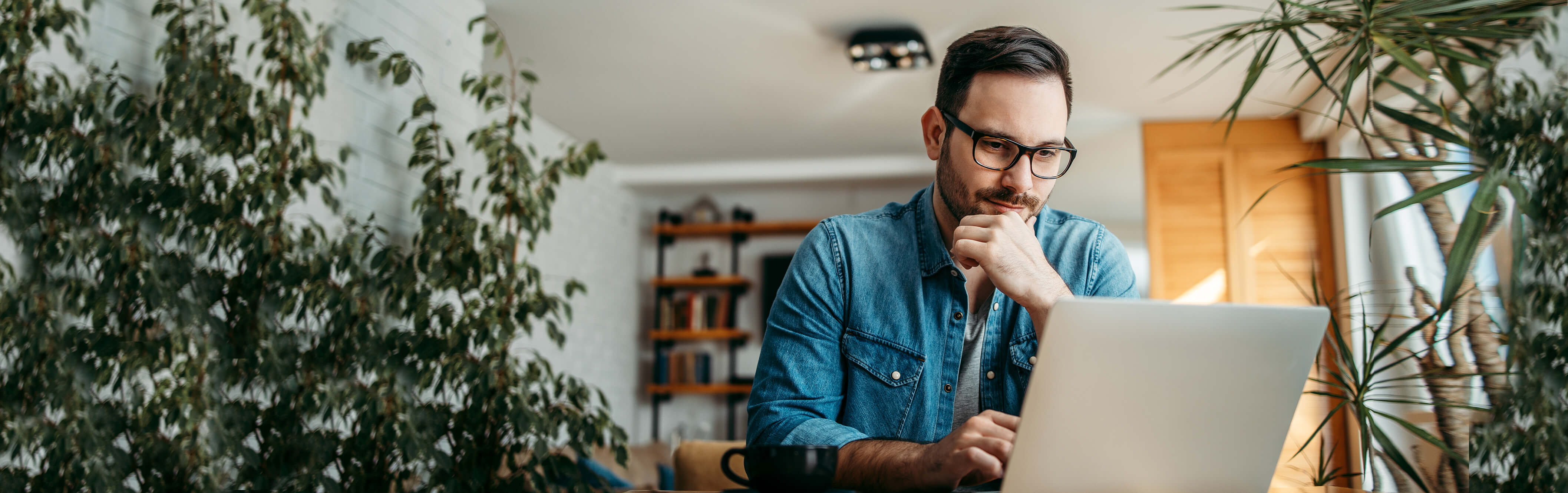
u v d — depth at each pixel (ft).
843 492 2.68
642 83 13.39
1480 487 5.96
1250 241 13.83
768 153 17.89
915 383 3.50
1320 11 5.18
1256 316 2.16
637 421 20.03
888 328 3.55
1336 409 5.67
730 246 20.45
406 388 7.70
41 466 6.04
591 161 9.01
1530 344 5.59
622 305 19.36
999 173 3.18
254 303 6.98
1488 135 5.66
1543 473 5.50
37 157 6.14
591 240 17.88
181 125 6.73
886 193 19.76
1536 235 5.54
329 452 7.34
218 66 6.91
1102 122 14.65
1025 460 2.23
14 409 5.98
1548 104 5.36
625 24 11.13
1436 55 4.98
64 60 6.34
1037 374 2.15
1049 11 10.52
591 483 8.48
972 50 3.23
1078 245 3.78
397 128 8.95
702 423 19.92
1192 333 2.17
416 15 9.37
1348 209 12.91
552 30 11.32
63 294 6.22
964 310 3.55
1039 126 3.15
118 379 6.29
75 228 6.27
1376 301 10.36
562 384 8.52
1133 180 18.35
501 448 7.95
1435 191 4.50
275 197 7.07
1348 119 12.00
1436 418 7.16
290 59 7.34
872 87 13.56
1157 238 14.15
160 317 6.58
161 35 7.06
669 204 20.98
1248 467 2.33
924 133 3.59
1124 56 11.81
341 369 7.45
